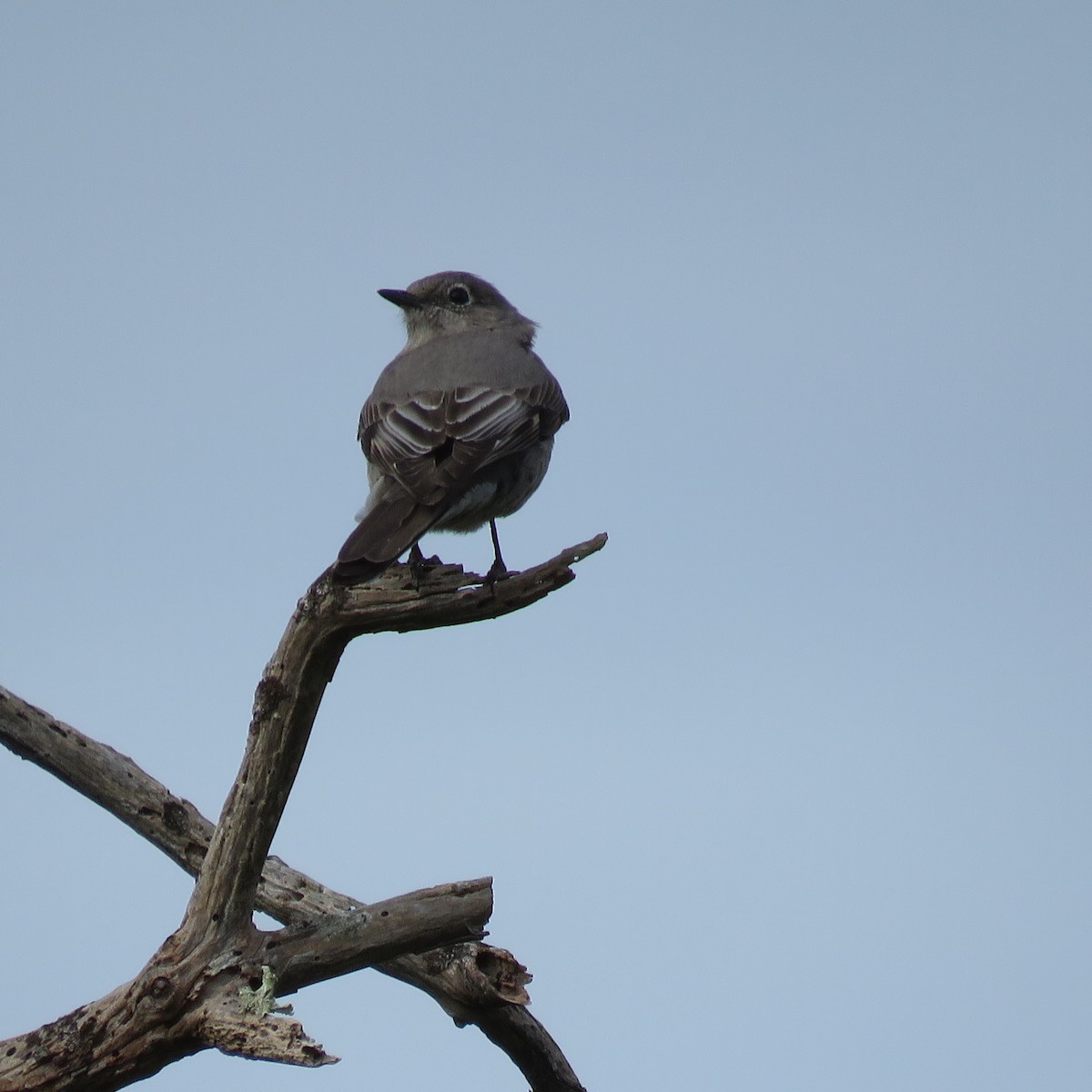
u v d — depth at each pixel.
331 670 10.59
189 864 13.10
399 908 10.95
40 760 12.95
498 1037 12.78
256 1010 10.17
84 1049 10.22
